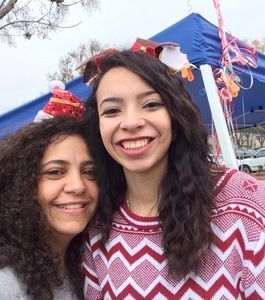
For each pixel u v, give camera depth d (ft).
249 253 1.61
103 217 1.91
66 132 1.91
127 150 1.70
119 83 1.70
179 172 1.73
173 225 1.69
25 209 1.80
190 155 1.75
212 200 1.68
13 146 1.87
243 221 1.63
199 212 1.66
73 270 1.99
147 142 1.69
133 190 1.84
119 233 1.83
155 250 1.73
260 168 25.84
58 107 2.11
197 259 1.62
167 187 1.75
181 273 1.63
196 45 3.59
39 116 2.11
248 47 4.22
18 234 1.78
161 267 1.70
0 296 1.61
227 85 3.76
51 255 1.83
